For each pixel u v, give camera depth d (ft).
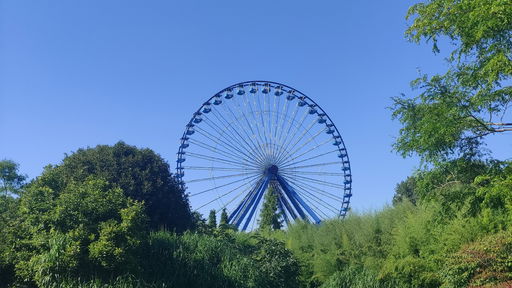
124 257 41.16
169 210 71.56
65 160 70.85
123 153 74.18
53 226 42.52
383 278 59.41
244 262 57.62
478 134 36.50
